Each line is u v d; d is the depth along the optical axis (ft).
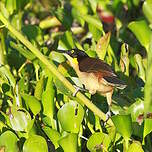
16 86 34.50
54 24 49.75
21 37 30.17
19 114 32.22
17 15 44.73
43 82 34.22
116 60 40.47
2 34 39.52
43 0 54.03
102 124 34.96
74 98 33.09
